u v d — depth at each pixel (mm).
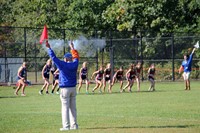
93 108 53594
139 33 109938
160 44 108250
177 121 40938
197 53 107375
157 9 118688
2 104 59812
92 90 86375
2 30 108438
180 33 108750
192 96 69688
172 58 107562
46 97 71188
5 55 98812
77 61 35906
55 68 79812
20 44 102312
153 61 108750
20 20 140625
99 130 35438
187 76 83500
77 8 125875
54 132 35031
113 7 122500
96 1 125375
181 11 118500
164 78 108312
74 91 35875
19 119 43781
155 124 38969
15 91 81062
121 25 119250
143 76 108562
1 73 100812
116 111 50156
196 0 116812
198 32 115625
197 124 38875
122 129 35875
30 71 104062
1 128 37906
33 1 138875
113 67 105500
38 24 132125
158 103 59031
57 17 130375
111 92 81375
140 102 60781
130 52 106938
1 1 148625
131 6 120125
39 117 45312
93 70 105250
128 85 83000
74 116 36312
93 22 124750
